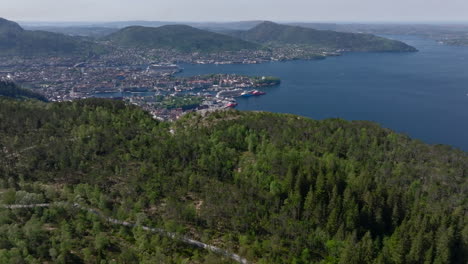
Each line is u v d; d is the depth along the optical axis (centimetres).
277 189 15088
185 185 15875
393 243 12388
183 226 13550
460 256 12162
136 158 18075
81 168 16762
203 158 17662
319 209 13500
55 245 11344
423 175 18188
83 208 13950
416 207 13950
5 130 19812
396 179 17150
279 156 17512
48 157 17412
